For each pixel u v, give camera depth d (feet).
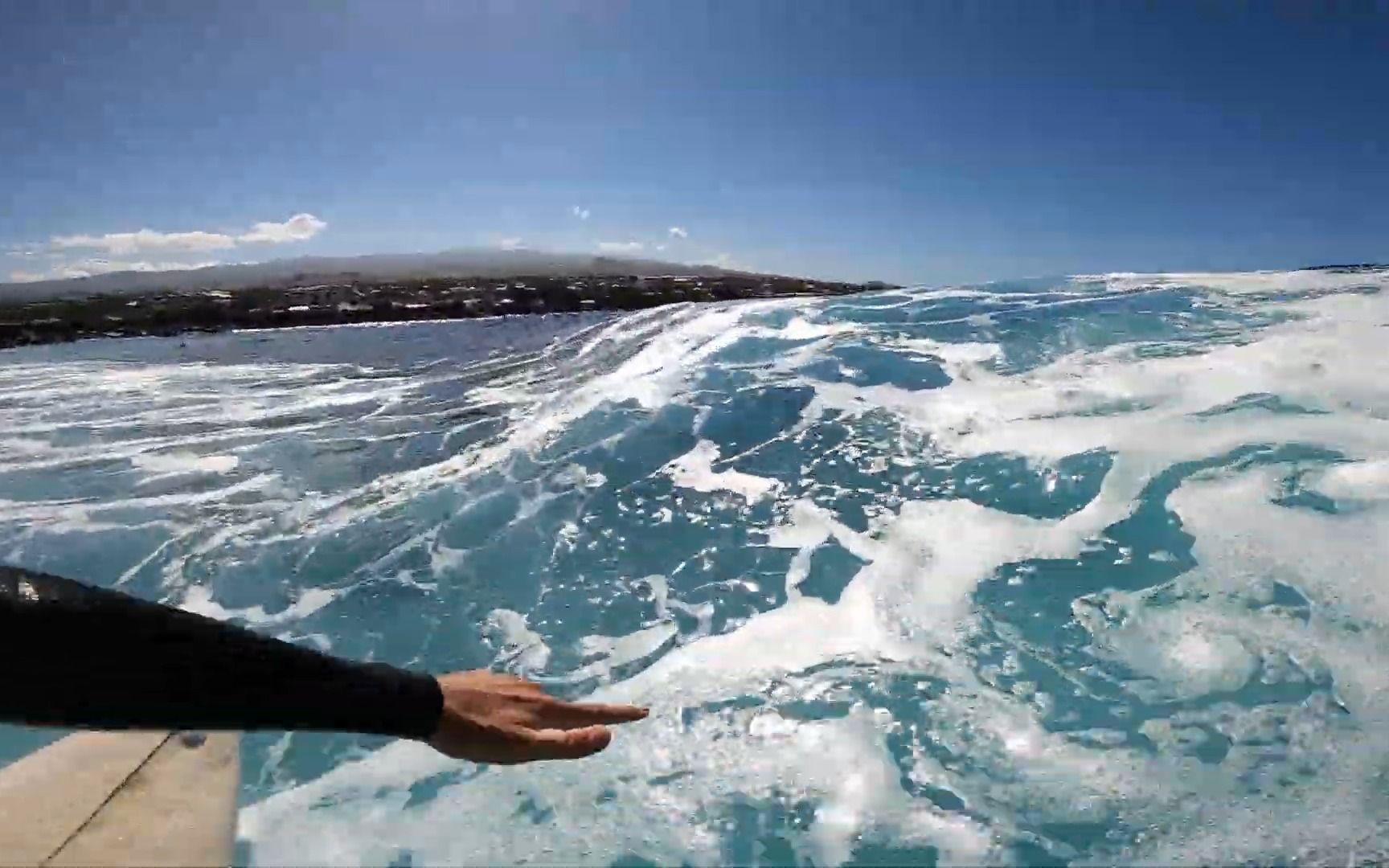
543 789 8.39
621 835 7.82
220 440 18.81
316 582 12.94
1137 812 7.66
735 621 11.33
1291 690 8.91
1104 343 19.44
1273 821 7.41
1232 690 9.05
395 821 8.09
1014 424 15.85
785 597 11.80
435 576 12.96
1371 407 14.73
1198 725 8.64
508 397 21.02
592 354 24.22
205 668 2.20
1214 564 11.09
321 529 14.51
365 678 2.59
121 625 2.11
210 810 6.30
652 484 15.47
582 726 3.10
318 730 2.43
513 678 3.13
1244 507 12.14
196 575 13.24
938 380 18.51
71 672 2.02
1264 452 13.55
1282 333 18.92
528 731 2.92
